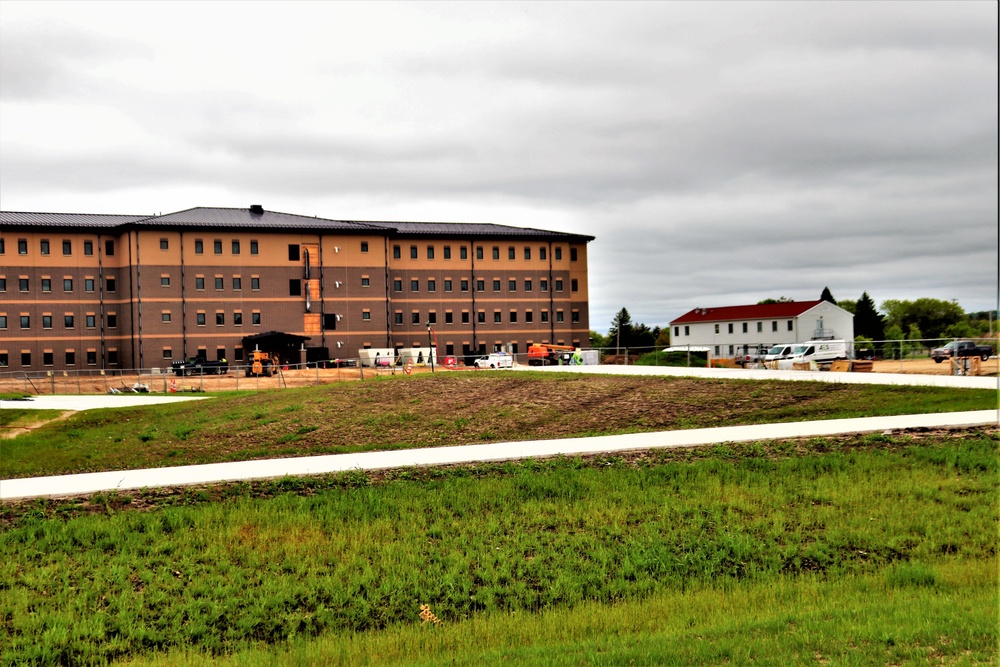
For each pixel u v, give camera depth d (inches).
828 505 703.7
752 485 748.0
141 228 3420.3
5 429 1518.2
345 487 751.1
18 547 622.8
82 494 719.1
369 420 1398.9
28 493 721.0
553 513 701.9
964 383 1258.6
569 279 4136.3
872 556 617.0
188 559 613.0
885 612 500.4
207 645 519.5
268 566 609.6
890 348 2672.2
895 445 842.2
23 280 3412.9
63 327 3447.3
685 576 598.2
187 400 1888.5
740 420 1193.4
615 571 606.5
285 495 724.0
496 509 708.0
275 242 3599.9
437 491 737.0
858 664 420.5
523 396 1515.7
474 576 600.7
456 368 3292.3
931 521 661.9
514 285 4037.9
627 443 900.6
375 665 483.5
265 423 1407.5
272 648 515.8
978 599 516.4
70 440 1403.8
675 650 454.6
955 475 751.7
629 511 698.8
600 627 521.7
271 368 3203.7
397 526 671.1
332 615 550.6
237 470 814.5
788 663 427.8
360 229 3700.8
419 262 3909.9
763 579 590.2
